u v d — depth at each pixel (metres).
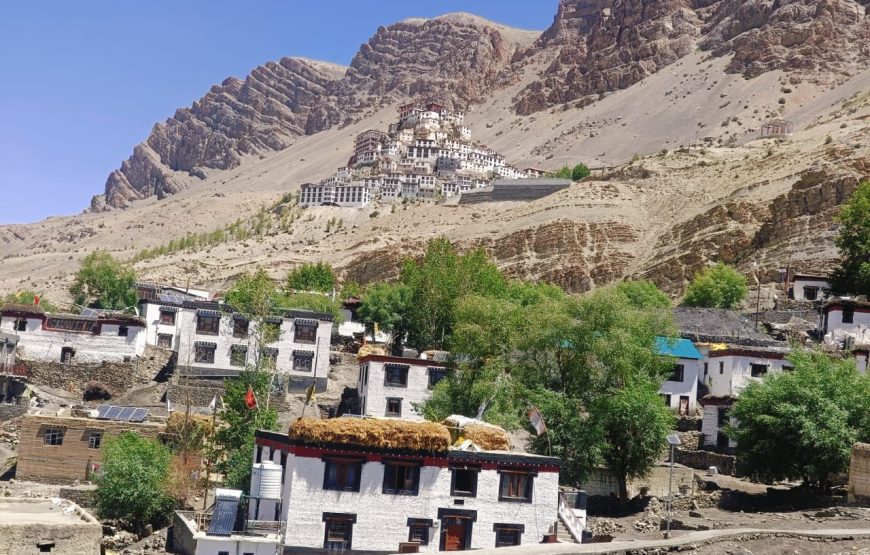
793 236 193.38
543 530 60.53
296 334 110.56
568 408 77.00
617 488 78.12
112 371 110.00
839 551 52.84
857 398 75.44
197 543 55.97
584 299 84.81
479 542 59.62
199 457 80.50
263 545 56.22
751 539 54.59
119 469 71.88
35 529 58.72
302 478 57.81
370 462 58.69
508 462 60.56
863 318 110.00
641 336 86.25
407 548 58.25
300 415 100.75
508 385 81.38
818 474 73.31
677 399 99.56
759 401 76.94
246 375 88.25
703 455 87.62
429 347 116.00
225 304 111.50
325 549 57.56
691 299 161.00
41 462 82.88
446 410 83.44
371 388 95.56
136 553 63.22
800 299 140.12
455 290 118.75
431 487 59.34
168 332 123.69
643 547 51.88
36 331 111.56
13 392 105.94
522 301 138.00
